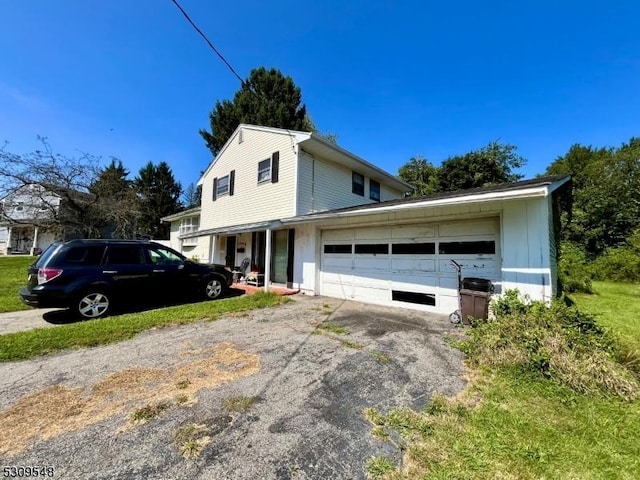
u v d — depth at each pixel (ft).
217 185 44.57
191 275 24.06
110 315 19.84
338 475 5.88
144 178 105.29
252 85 67.31
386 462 6.26
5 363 11.46
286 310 21.43
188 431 7.20
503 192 15.48
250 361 11.75
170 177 110.63
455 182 87.04
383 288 24.03
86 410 8.14
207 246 48.08
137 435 7.05
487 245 18.74
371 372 10.85
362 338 14.90
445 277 20.52
